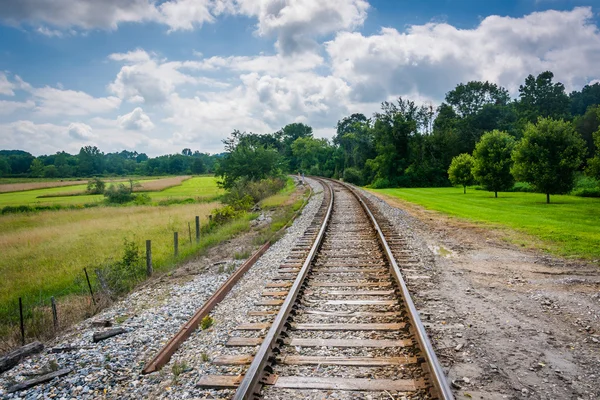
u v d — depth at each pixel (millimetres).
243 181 38250
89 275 13461
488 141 32281
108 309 8297
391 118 61812
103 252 17656
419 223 16953
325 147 111375
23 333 7332
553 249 11367
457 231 14867
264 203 29328
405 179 59531
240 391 3760
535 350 5121
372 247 11422
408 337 5359
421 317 6199
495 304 6871
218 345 5367
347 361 4676
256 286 8156
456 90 88000
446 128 67625
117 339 5996
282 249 11875
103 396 4348
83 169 171250
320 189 39812
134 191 63906
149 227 24266
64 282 13633
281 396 4047
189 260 12625
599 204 24766
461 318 6195
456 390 4172
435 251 11312
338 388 4141
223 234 16688
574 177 25781
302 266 8734
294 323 5895
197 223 16312
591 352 5051
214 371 4629
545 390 4199
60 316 8812
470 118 71000
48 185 93062
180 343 5527
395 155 60812
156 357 4984
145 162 194875
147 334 6020
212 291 8039
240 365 4734
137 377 4691
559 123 25484
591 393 4133
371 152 72688
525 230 14602
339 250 11164
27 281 14297
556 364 4758
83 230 25391
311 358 4762
